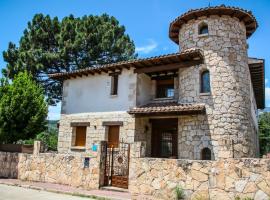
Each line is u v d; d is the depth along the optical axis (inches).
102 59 1122.0
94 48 1073.5
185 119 617.0
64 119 784.9
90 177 493.7
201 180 381.4
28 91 717.9
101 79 751.7
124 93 698.2
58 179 539.5
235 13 626.5
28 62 1027.3
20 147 644.1
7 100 687.7
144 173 428.5
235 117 577.0
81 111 760.3
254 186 346.9
